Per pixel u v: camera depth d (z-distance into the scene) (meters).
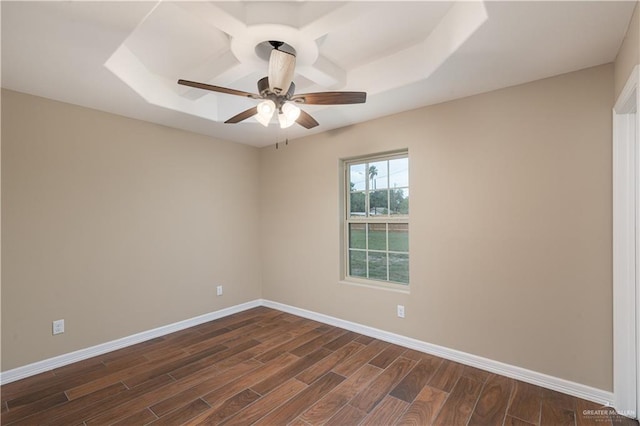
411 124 3.06
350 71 2.80
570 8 1.59
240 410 2.12
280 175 4.27
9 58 2.08
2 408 2.14
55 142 2.74
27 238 2.59
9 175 2.51
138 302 3.25
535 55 2.05
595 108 2.19
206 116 3.26
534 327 2.42
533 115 2.42
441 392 2.31
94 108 2.95
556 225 2.33
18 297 2.54
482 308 2.66
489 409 2.10
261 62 2.22
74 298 2.83
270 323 3.79
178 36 2.22
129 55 2.48
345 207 3.73
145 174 3.33
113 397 2.27
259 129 3.66
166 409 2.13
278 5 1.79
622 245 2.05
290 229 4.16
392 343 3.19
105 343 3.01
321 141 3.81
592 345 2.20
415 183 3.04
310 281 3.94
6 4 1.57
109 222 3.05
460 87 2.54
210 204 3.93
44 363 2.65
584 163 2.23
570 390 2.26
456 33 1.94
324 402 2.20
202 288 3.83
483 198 2.65
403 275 3.27
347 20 1.76
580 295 2.24
